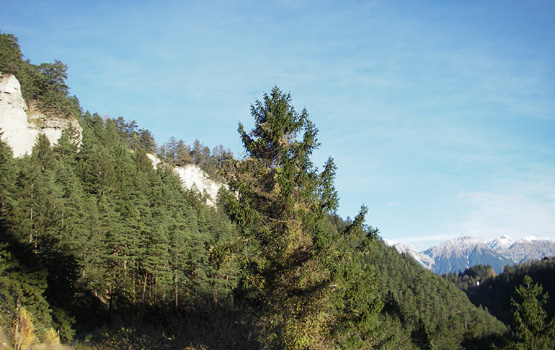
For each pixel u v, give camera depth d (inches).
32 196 1903.3
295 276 629.9
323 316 635.5
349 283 661.3
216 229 2827.3
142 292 1798.7
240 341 544.1
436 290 4522.6
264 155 705.0
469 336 3262.8
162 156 5487.2
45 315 1051.3
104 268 1825.8
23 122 3206.2
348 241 707.4
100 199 2487.7
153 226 2164.1
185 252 1888.5
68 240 1715.1
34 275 1090.7
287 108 706.8
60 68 4028.1
